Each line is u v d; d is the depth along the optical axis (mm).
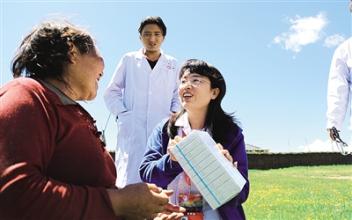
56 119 1965
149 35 6055
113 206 1965
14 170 1721
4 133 1770
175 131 3656
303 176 19688
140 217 2049
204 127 3705
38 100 1919
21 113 1823
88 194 1897
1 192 1701
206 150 2676
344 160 33656
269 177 18797
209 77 3643
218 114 3699
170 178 3381
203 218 3359
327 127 6176
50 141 1918
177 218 2428
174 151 2715
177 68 6246
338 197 10617
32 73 2148
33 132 1818
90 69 2182
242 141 3639
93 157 2090
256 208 8648
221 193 2629
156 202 2055
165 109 6051
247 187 3479
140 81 6027
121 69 6160
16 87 1924
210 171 2652
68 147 2004
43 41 2117
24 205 1722
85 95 2234
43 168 1890
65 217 1802
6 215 1720
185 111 3787
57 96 2047
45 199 1762
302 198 10516
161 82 6074
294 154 33125
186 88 3625
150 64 6172
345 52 6164
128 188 2029
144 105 5973
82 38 2166
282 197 10734
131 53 6238
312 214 7758
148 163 3582
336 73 6199
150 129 5898
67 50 2123
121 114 5961
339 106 6125
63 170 1986
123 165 5832
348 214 7727
